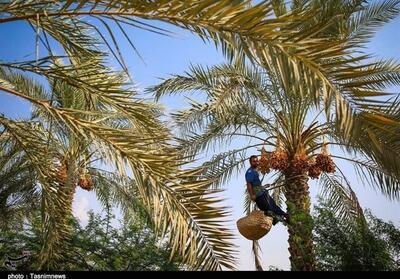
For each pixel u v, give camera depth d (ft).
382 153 11.99
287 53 11.35
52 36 16.47
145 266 44.24
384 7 29.01
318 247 27.61
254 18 11.36
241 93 29.86
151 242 45.83
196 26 12.00
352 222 30.35
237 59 11.66
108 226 47.42
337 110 11.10
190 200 14.88
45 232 21.86
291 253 26.04
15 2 14.19
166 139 16.11
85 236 45.83
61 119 15.46
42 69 16.10
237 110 30.60
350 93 11.18
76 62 17.24
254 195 24.61
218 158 33.96
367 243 26.58
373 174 30.17
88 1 12.41
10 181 36.81
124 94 16.99
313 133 29.71
